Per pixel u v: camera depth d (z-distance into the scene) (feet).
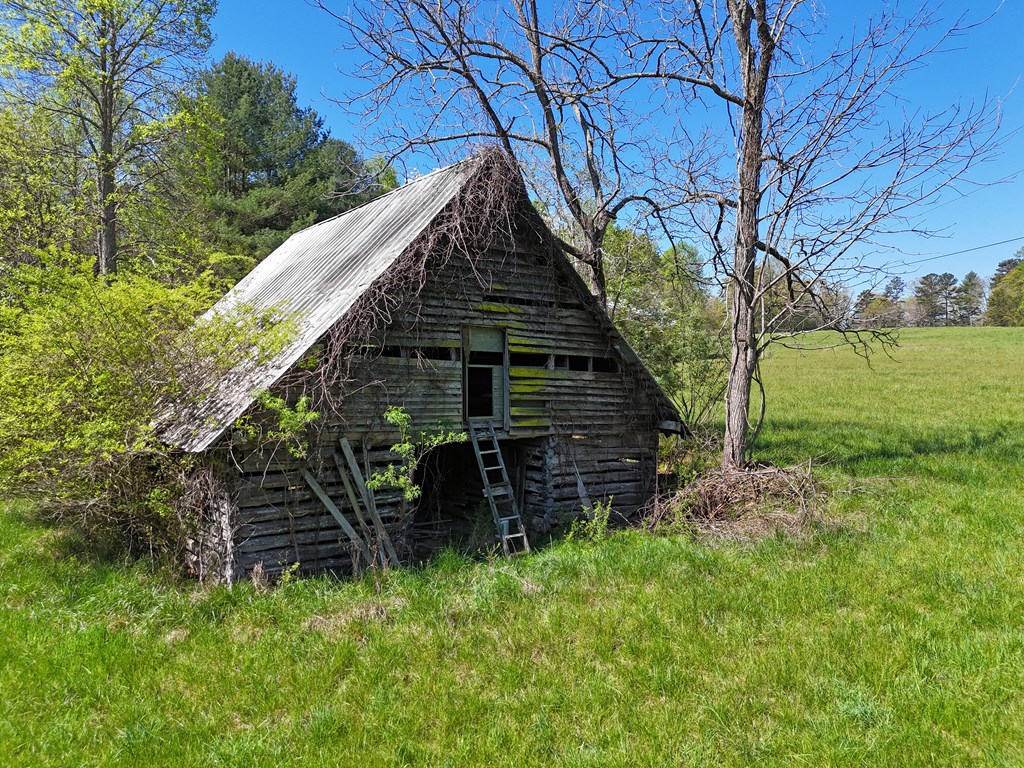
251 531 29.50
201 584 29.45
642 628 23.81
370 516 32.50
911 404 88.33
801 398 99.25
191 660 22.15
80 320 31.55
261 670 21.26
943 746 16.85
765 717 18.53
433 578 29.07
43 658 21.84
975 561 29.09
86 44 63.87
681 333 57.77
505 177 36.68
